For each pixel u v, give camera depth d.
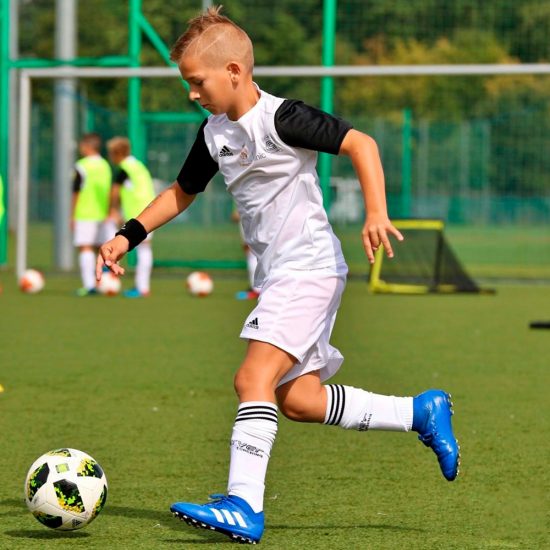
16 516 10.15
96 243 36.22
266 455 9.21
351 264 50.97
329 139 9.23
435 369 20.16
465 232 65.19
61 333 25.64
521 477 11.88
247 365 9.37
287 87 67.31
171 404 16.42
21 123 38.38
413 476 11.92
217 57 9.34
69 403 16.44
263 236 9.71
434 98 79.94
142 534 9.52
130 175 35.50
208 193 50.62
